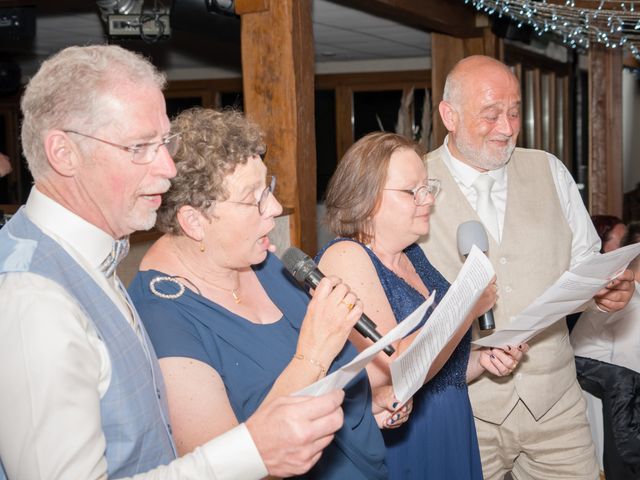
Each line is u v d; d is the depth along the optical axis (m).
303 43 4.29
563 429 2.74
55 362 1.20
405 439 2.18
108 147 1.32
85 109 1.30
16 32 6.57
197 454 1.32
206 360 1.58
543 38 8.44
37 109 1.32
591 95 6.07
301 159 4.26
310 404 1.34
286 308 1.83
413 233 2.16
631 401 2.94
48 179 1.35
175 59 10.06
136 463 1.35
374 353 1.42
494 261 2.76
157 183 1.38
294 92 4.19
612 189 6.09
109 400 1.32
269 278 1.88
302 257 1.80
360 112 10.77
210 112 1.67
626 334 3.06
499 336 2.21
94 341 1.30
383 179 2.12
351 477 1.81
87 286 1.33
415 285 2.28
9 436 1.19
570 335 3.25
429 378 2.07
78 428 1.20
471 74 2.74
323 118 10.88
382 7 5.75
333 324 1.57
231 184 1.62
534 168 2.88
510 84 2.73
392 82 10.55
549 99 9.38
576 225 2.93
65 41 8.56
